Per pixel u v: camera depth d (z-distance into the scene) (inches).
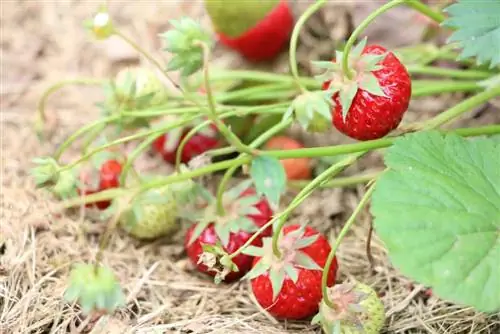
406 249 15.0
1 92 22.2
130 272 18.6
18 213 19.1
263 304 17.1
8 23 23.6
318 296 16.8
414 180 15.7
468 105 17.4
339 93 16.5
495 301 14.5
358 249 18.9
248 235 17.9
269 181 16.7
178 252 19.2
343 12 21.5
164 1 23.5
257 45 21.2
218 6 20.5
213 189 20.2
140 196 17.8
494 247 15.0
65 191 17.3
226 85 20.6
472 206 15.4
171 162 20.6
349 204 19.9
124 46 22.8
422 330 17.3
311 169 20.2
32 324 17.3
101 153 18.7
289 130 20.7
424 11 17.4
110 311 15.9
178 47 16.0
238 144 16.6
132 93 17.9
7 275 17.9
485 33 16.6
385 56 16.5
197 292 18.2
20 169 20.4
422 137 16.4
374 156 20.5
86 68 22.9
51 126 21.4
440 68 20.6
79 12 23.8
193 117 17.5
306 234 17.4
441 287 14.6
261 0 20.4
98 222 19.5
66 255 18.6
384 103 16.3
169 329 17.1
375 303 16.5
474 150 16.3
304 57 21.7
